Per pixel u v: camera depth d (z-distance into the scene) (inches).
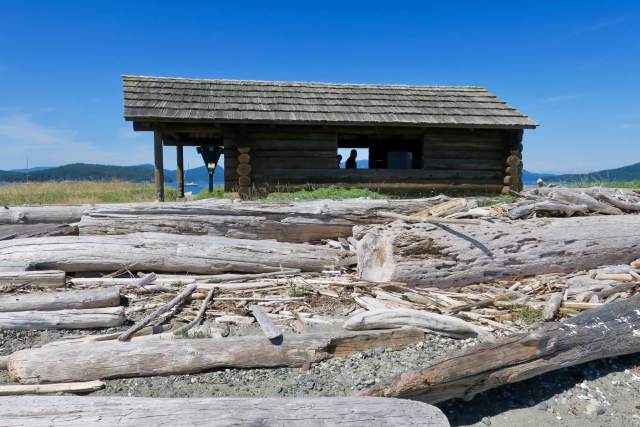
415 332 170.6
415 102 514.3
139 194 592.1
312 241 277.0
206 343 152.6
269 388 139.6
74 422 104.7
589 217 249.9
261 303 203.2
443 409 138.4
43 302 187.9
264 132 457.4
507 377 140.2
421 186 483.2
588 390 149.2
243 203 275.0
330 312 196.7
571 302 194.2
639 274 224.8
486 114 492.7
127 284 220.5
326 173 469.1
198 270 240.8
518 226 234.4
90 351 145.3
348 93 527.2
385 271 222.1
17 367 139.8
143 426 104.2
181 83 500.4
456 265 221.5
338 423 108.5
